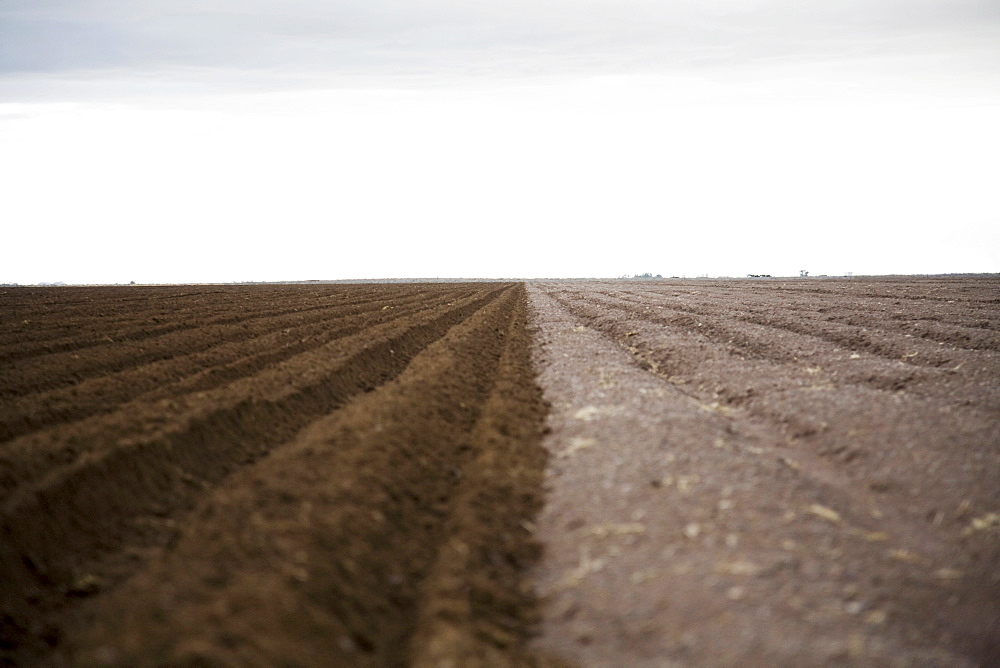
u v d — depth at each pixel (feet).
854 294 125.90
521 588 18.78
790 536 20.20
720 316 81.76
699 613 16.60
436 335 72.13
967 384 37.88
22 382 40.60
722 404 39.96
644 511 22.30
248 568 17.24
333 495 22.09
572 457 28.76
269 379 40.93
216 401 34.60
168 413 32.07
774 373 44.16
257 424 33.94
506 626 16.75
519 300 146.00
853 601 17.11
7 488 22.89
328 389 41.86
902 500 23.59
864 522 21.94
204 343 58.23
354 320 81.05
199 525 20.22
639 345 62.34
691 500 22.65
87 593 19.53
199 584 16.44
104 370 46.52
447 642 15.01
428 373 43.88
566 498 24.36
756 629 15.85
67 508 22.65
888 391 38.24
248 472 26.84
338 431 29.22
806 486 24.14
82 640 15.94
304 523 19.74
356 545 19.62
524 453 29.86
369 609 17.10
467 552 19.71
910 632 15.99
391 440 28.48
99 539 22.39
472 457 30.04
